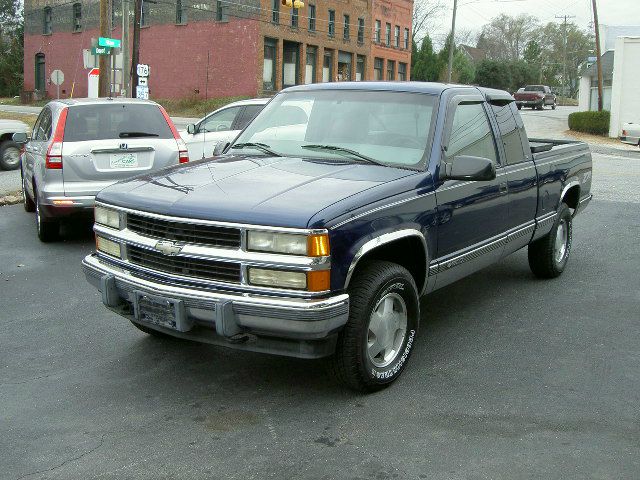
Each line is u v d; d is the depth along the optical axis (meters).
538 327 5.89
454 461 3.69
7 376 4.83
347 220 4.05
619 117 33.69
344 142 5.16
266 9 43.94
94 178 8.62
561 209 7.21
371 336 4.44
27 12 59.03
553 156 6.85
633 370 4.97
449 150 5.04
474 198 5.27
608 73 42.84
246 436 3.96
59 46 56.19
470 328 5.85
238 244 4.03
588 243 9.31
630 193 14.13
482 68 84.19
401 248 4.80
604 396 4.52
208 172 4.83
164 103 46.81
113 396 4.50
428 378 4.79
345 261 4.03
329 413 4.24
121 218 4.55
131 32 49.12
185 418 4.19
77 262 8.11
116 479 3.52
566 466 3.64
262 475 3.54
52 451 3.80
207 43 45.88
